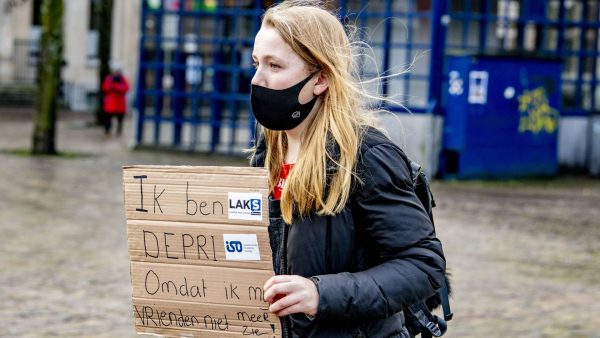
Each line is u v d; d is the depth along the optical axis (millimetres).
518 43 21109
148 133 23250
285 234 3150
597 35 21703
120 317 7832
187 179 3141
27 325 7477
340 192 3070
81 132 29891
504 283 9469
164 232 3170
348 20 4113
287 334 3152
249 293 3125
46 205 13664
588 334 7578
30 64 43000
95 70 43719
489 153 19375
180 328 3219
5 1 41312
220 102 22500
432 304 3730
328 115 3127
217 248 3129
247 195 3084
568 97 21609
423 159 19141
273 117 3162
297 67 3139
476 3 20703
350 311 3031
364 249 3160
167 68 22812
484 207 14977
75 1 43812
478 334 7508
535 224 13406
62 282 9016
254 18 21688
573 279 9812
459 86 19094
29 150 21812
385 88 19812
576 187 18828
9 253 10258
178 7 22344
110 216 12977
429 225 3145
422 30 20250
